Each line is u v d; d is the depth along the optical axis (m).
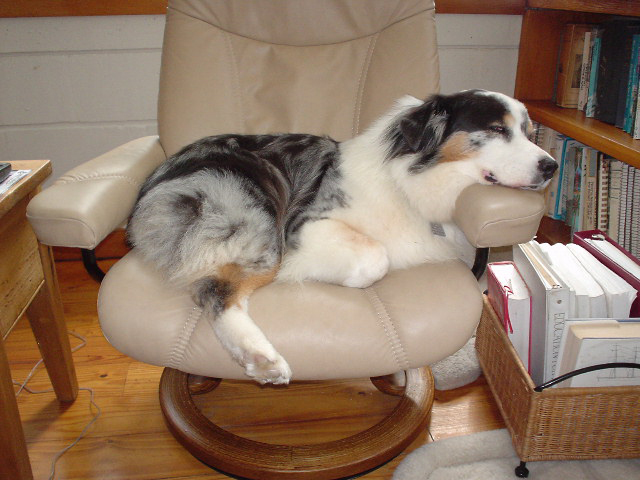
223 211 1.58
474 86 2.94
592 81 2.36
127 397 1.99
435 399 1.96
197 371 1.38
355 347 1.33
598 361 1.52
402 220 1.71
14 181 1.48
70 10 2.54
